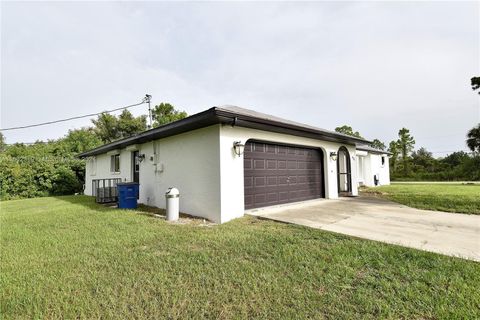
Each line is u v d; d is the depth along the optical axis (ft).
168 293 8.30
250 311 7.28
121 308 7.50
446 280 8.71
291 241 13.46
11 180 48.55
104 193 33.22
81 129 93.30
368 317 6.86
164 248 12.94
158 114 94.84
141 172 31.45
